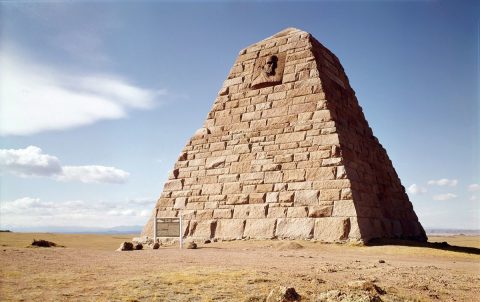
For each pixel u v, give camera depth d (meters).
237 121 25.59
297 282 7.87
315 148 22.02
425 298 7.24
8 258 11.08
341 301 6.20
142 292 6.73
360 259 13.70
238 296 6.57
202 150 25.94
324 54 26.77
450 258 15.34
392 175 28.00
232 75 27.50
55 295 6.41
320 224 20.03
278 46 26.59
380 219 22.23
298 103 23.88
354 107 27.47
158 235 20.06
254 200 22.55
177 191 25.56
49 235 37.22
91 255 13.01
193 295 6.59
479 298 7.51
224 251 16.08
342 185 20.41
